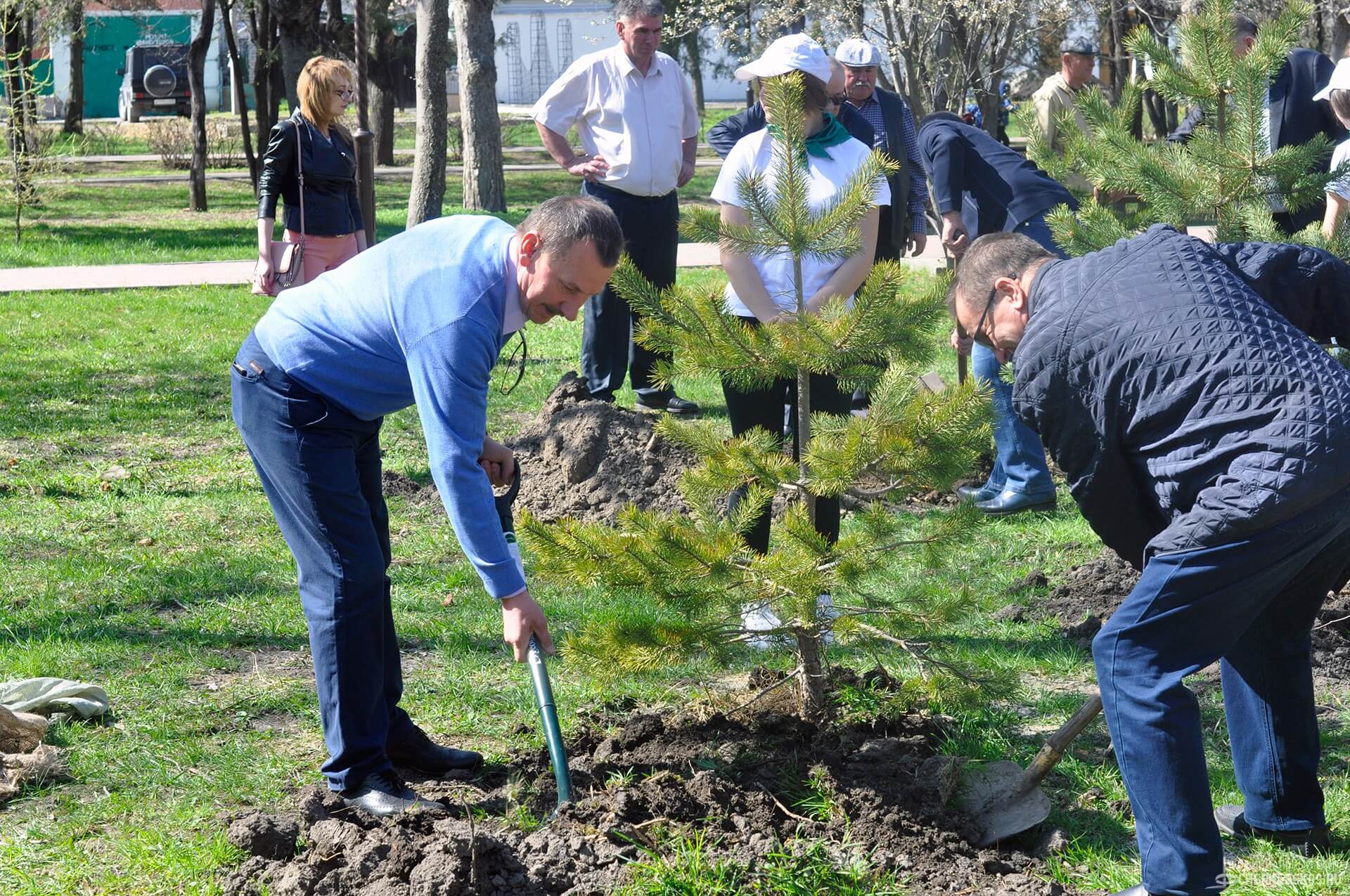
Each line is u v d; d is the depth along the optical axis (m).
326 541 3.19
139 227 19.33
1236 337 2.70
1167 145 5.06
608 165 7.46
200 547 5.63
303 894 2.92
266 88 25.05
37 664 4.30
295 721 3.99
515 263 3.00
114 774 3.58
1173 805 2.71
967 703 3.64
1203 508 2.66
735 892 2.99
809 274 4.46
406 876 2.93
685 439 3.62
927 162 6.28
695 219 3.57
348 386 3.14
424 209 18.77
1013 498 6.07
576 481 6.12
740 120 7.69
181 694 4.14
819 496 3.80
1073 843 3.27
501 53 50.00
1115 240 4.86
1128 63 16.97
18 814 3.36
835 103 6.18
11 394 8.48
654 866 3.01
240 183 26.50
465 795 3.45
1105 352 2.79
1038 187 6.04
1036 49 21.72
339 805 3.31
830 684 4.07
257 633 4.68
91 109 44.59
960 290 3.18
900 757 3.58
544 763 3.60
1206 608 2.70
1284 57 4.51
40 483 6.52
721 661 3.63
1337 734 3.86
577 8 49.59
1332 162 5.35
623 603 4.93
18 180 17.31
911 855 3.17
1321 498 2.62
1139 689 2.74
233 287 13.48
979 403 3.36
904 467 3.40
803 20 18.38
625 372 7.70
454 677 4.31
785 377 3.91
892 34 15.29
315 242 8.23
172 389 8.75
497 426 7.82
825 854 3.12
